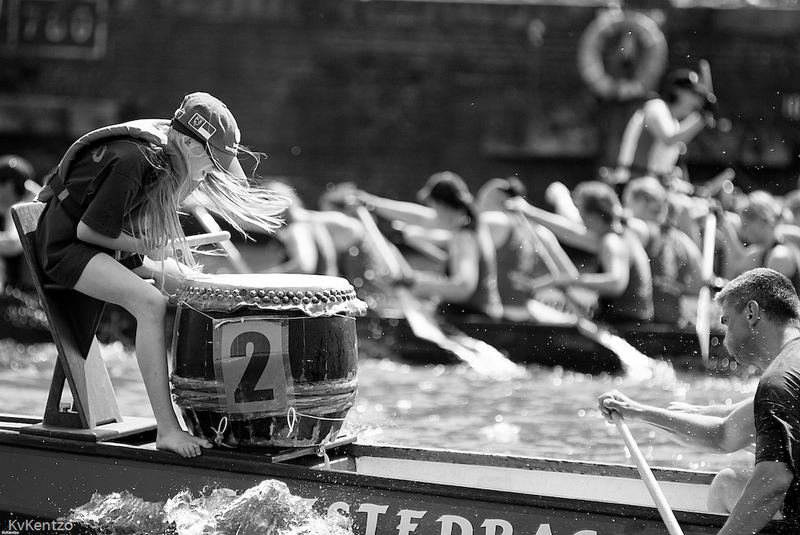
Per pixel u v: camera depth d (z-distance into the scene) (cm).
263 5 5069
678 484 1175
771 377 977
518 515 1040
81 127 5053
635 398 2194
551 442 1762
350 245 2939
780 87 4819
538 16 4981
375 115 5069
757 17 4828
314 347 1134
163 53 5122
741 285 1052
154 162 1141
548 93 4988
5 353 2747
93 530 1150
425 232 3164
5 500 1198
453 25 5028
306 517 1088
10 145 5084
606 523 1020
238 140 1198
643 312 2636
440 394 2244
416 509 1068
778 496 949
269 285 1130
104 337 2803
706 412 1174
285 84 5094
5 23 5153
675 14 4900
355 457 1267
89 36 5138
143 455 1161
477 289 2781
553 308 2973
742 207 2697
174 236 1176
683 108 3003
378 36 5053
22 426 1245
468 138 5034
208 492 1124
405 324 2702
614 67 4906
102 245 1170
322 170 5088
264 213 1226
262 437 1137
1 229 2888
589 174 4972
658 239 2695
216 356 1122
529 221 2888
